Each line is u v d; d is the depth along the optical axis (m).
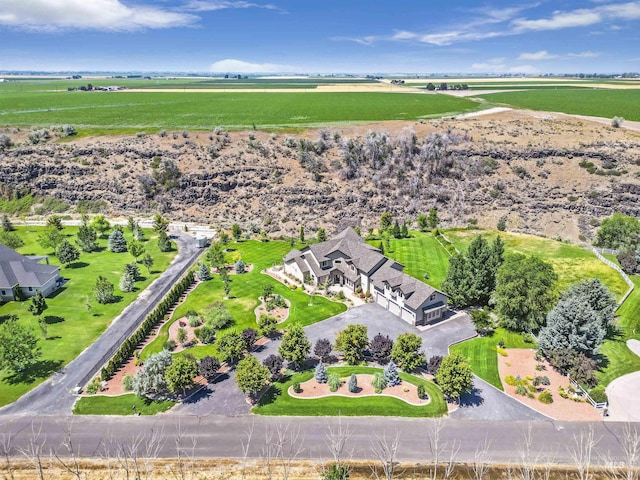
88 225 106.25
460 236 101.56
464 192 118.75
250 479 38.41
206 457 41.16
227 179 122.94
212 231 107.00
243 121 172.75
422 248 94.12
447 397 49.03
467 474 38.94
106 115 191.38
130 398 49.50
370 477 38.47
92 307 69.88
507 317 62.16
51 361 56.09
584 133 141.38
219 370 54.66
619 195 109.75
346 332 55.38
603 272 79.88
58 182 124.44
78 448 42.34
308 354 57.84
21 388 51.09
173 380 47.66
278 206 115.69
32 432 44.41
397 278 67.25
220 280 79.88
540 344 55.75
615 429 44.12
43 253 91.88
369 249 76.62
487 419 45.75
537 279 59.91
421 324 64.38
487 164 125.31
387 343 55.22
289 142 136.50
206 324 63.53
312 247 78.44
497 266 68.00
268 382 52.25
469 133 143.50
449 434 43.69
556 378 52.22
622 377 52.09
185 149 133.50
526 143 133.62
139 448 42.28
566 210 111.12
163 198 119.62
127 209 118.56
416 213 113.75
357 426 44.88
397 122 159.62
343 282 77.88
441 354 56.78
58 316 66.81
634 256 79.88
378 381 50.31
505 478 38.56
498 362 55.50
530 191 117.00
